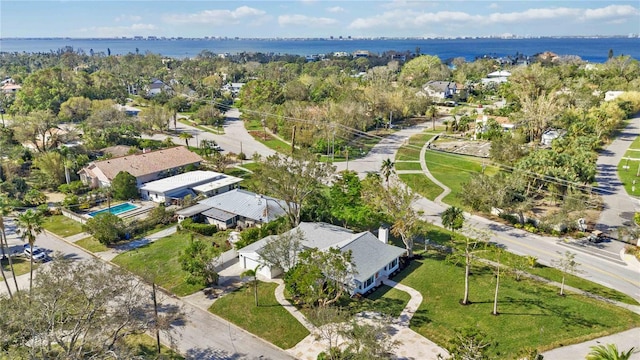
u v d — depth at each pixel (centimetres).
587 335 4219
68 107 14400
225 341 4306
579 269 5500
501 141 9281
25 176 9406
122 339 3834
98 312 3675
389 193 6297
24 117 11069
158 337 4094
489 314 4588
